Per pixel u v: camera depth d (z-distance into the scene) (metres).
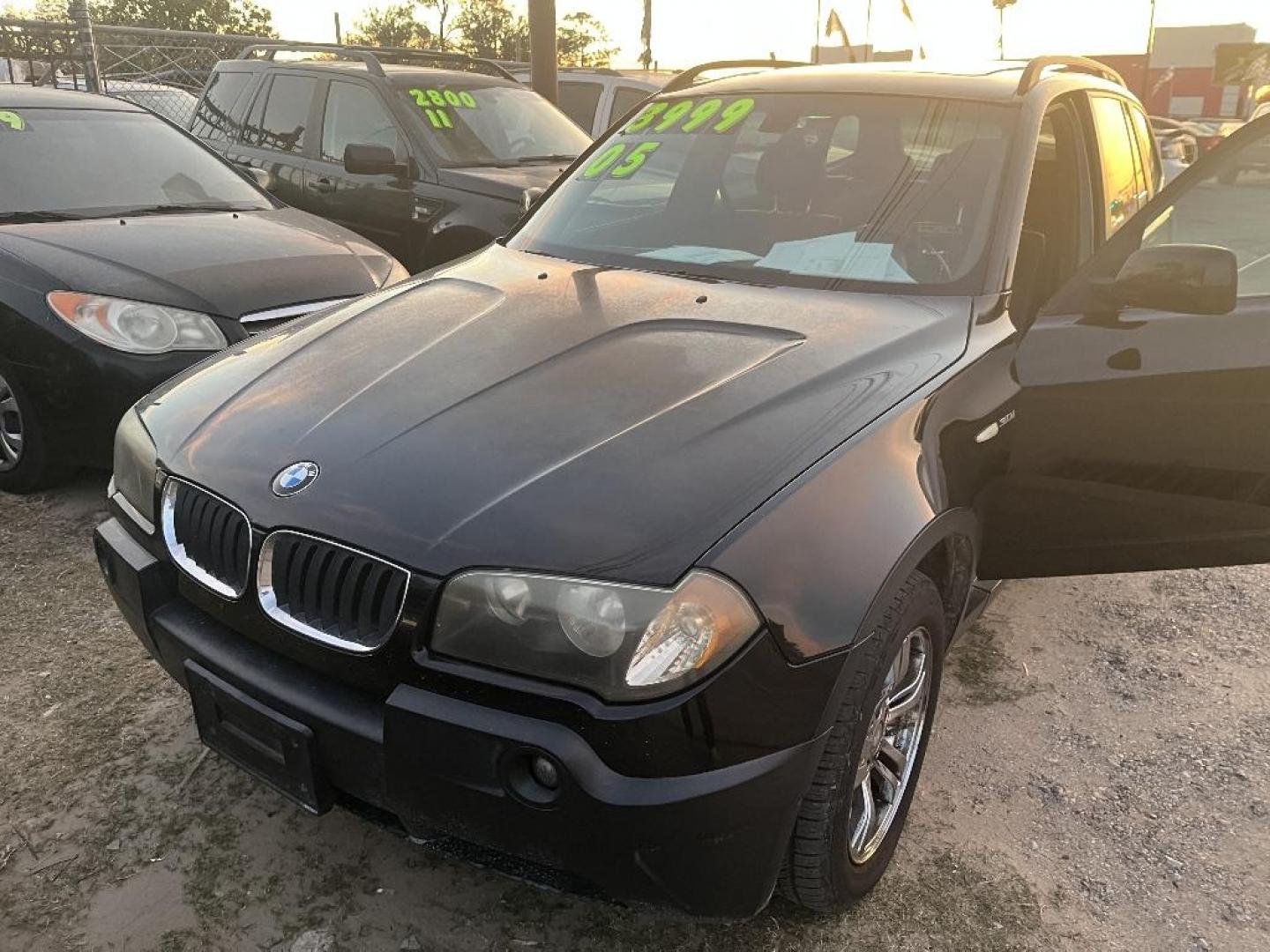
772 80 3.41
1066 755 2.81
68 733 2.75
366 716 1.85
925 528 2.03
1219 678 3.18
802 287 2.73
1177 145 13.82
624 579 1.70
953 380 2.33
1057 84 3.28
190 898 2.24
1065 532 2.70
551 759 1.69
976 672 3.20
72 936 2.13
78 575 3.61
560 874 1.85
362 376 2.31
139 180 5.02
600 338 2.41
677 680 1.68
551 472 1.89
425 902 2.25
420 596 1.78
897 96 3.13
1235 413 2.56
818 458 1.95
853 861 2.15
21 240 4.16
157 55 10.96
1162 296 2.48
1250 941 2.21
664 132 3.42
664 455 1.92
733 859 1.79
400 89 6.75
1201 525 2.70
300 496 1.95
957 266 2.73
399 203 6.50
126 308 3.89
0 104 5.00
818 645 1.78
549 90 8.48
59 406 3.93
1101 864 2.42
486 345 2.41
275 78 7.46
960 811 2.59
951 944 2.19
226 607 2.06
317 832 2.44
